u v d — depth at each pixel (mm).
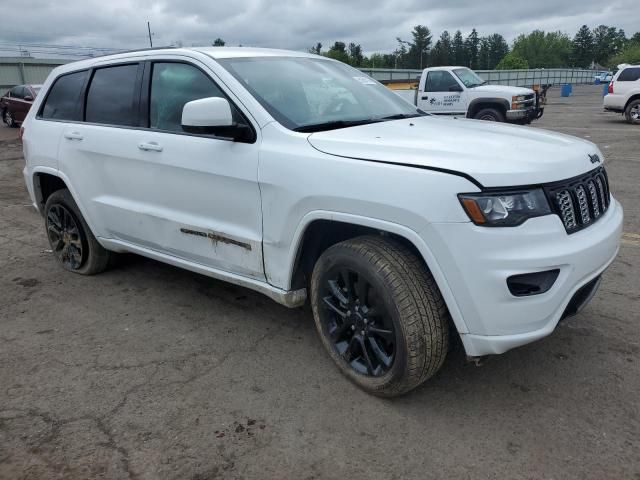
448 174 2502
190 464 2539
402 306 2662
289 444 2656
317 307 3174
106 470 2512
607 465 2461
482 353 2605
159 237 3879
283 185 3002
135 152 3842
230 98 3354
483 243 2443
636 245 5305
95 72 4410
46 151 4637
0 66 33188
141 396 3074
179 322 3979
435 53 113188
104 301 4383
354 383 3107
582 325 3719
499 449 2586
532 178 2541
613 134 13539
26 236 6367
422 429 2742
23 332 3902
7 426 2836
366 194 2678
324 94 3652
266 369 3316
